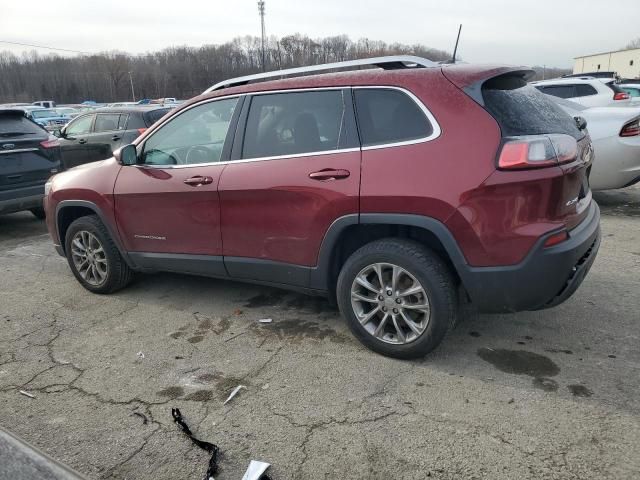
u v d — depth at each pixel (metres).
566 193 2.89
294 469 2.43
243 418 2.82
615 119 6.50
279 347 3.59
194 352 3.57
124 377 3.29
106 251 4.53
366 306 3.39
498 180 2.81
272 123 3.58
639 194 7.89
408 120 3.09
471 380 3.07
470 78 3.03
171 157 4.08
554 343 3.46
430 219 2.97
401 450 2.52
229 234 3.78
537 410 2.76
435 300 3.07
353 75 3.33
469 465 2.40
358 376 3.17
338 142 3.29
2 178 6.91
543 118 3.07
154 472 2.46
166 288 4.80
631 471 2.31
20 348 3.74
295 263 3.54
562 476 2.30
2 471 1.93
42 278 5.31
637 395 2.85
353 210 3.18
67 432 2.77
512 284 2.90
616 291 4.24
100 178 4.42
